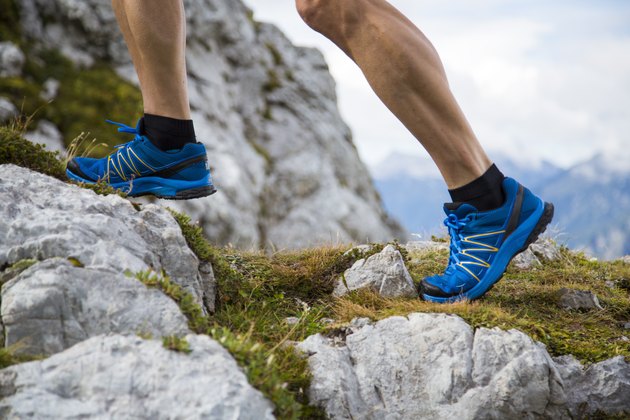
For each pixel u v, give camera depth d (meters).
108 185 2.92
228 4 16.11
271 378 2.05
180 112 2.90
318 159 15.13
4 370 1.88
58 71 12.55
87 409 1.78
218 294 2.95
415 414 2.37
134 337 2.00
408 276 3.17
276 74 16.47
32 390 1.80
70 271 2.15
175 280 2.64
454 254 2.95
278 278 3.31
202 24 15.18
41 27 13.07
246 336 2.35
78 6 13.23
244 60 15.95
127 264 2.30
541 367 2.38
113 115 12.27
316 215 14.12
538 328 2.70
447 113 2.64
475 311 2.67
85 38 13.43
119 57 13.66
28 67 12.16
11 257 2.24
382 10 2.59
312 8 2.65
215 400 1.82
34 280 2.12
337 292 3.23
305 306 3.11
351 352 2.53
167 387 1.85
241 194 12.63
